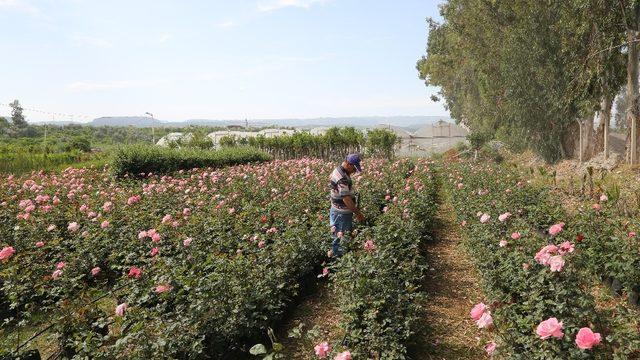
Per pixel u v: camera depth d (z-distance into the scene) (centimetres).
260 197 883
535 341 295
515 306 370
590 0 1166
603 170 1129
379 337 356
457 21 2245
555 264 315
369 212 739
